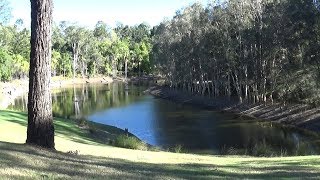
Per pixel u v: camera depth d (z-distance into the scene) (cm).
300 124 3725
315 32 3788
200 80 6341
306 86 4141
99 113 4878
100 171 918
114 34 15125
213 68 5866
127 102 6212
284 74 4422
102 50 12938
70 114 4756
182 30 6544
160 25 8100
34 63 1108
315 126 3547
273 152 2303
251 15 4884
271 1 4619
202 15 5850
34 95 1116
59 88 9544
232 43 5138
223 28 5269
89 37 12975
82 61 12556
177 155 1599
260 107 4650
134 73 12812
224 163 1334
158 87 8144
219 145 2878
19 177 756
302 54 4047
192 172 1059
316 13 3706
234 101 5269
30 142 1123
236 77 5203
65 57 12212
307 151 2448
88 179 809
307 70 4078
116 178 855
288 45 4256
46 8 1102
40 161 934
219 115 4628
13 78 10225
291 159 1428
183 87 7062
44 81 1118
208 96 6025
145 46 12681
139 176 909
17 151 998
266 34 4597
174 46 6875
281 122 3975
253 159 1495
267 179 974
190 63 6581
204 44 5781
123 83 10862
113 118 4422
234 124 3934
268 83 5028
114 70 12762
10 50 10494
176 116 4562
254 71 4956
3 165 842
